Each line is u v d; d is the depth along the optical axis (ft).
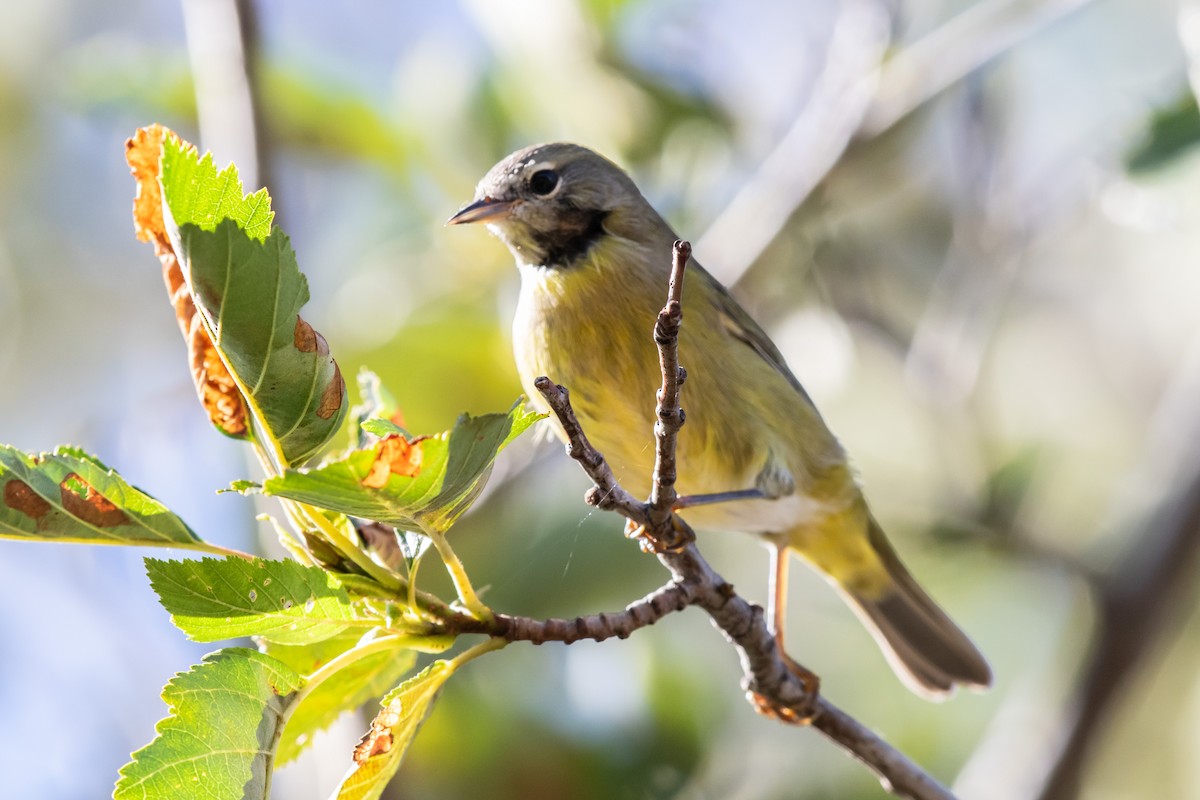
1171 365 46.98
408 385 35.73
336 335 36.99
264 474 16.88
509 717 31.24
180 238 14.88
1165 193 34.94
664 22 39.88
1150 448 38.58
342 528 17.74
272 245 15.15
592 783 30.96
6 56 48.11
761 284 39.40
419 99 38.99
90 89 37.32
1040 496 37.24
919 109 39.11
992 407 40.91
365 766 16.75
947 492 36.81
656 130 38.73
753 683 22.58
